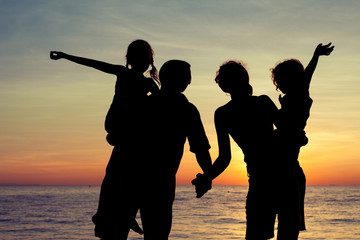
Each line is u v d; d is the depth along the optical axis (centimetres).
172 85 310
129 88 314
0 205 7388
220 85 329
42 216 4728
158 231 295
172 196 303
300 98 312
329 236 2756
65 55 319
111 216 299
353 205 6862
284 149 307
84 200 9469
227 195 13662
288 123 308
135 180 297
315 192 16488
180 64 312
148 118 305
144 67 322
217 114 333
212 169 321
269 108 320
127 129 304
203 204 7794
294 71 312
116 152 305
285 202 302
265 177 306
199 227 3500
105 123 309
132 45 321
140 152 300
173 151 305
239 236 2892
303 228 321
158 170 298
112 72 322
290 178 304
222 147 329
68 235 3016
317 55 323
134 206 299
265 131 315
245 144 319
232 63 328
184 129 309
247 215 316
